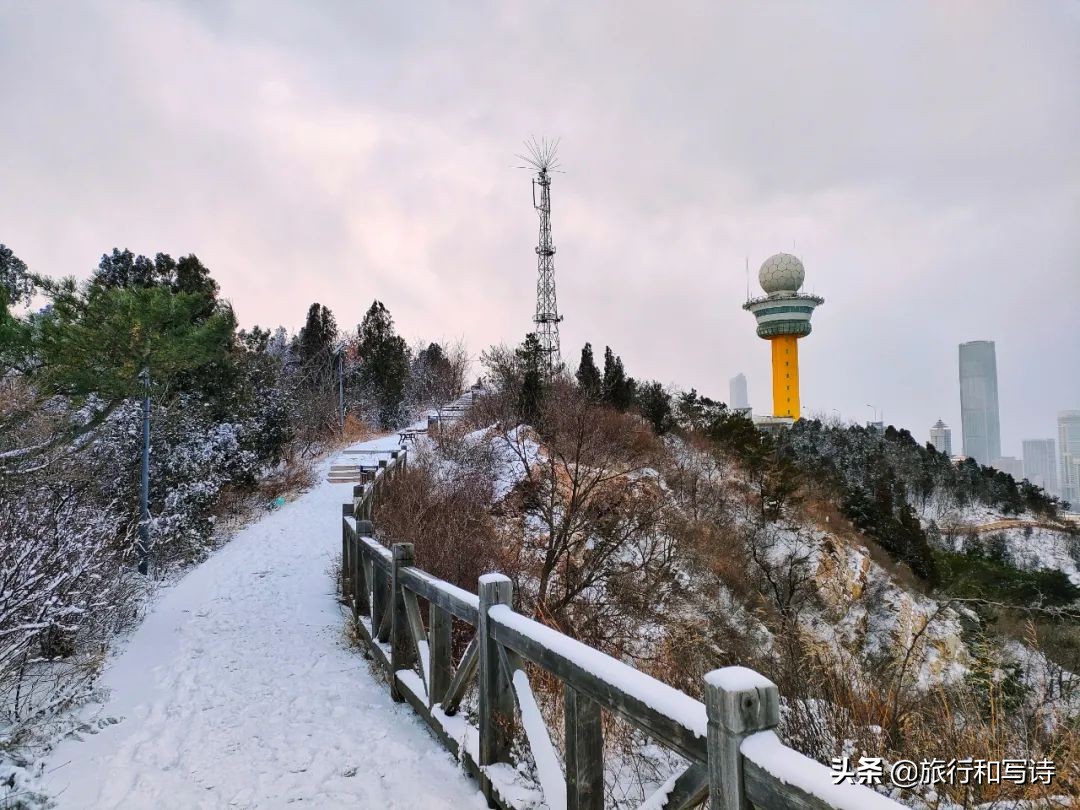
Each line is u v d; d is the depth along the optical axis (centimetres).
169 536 973
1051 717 354
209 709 429
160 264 1603
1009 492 5059
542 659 261
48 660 447
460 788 322
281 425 1858
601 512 1141
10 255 1641
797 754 146
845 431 5659
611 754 341
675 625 1072
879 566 2353
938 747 330
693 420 3203
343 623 648
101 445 1056
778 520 2230
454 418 2347
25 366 775
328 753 362
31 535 501
